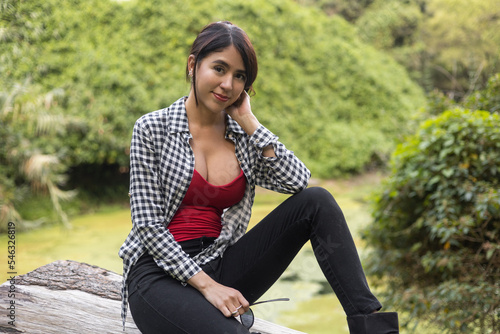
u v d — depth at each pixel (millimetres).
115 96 8297
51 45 7555
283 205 1336
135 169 1312
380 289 3936
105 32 8555
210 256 1352
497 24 10820
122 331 1528
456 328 2721
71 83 7910
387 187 3404
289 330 1586
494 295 2639
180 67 9039
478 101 3525
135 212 1294
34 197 7359
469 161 2939
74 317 1581
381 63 12594
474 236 2947
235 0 10352
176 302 1219
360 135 11078
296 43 11156
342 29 12445
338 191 9891
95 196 8477
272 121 10320
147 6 8969
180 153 1330
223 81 1301
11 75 6527
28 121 6977
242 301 1222
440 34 12062
